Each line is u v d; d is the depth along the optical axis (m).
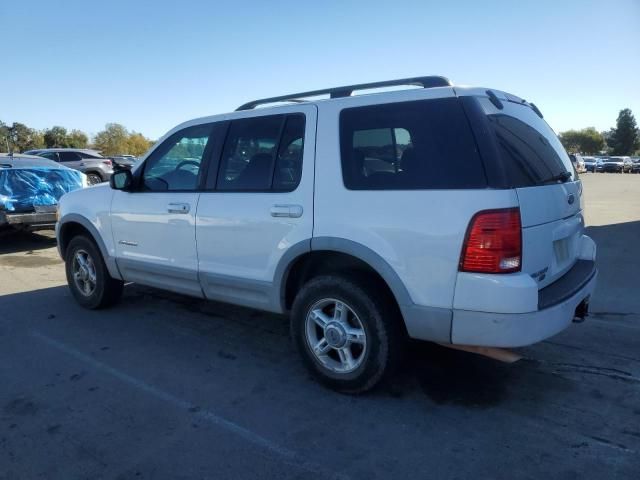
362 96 3.45
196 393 3.58
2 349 4.40
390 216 3.16
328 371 3.56
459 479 2.64
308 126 3.64
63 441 3.00
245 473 2.70
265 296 3.88
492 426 3.12
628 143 100.00
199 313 5.33
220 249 4.07
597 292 6.01
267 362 4.11
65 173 9.52
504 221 2.84
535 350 4.29
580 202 3.88
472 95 3.10
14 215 8.71
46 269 7.62
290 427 3.14
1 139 93.94
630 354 4.21
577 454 2.83
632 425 3.12
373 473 2.69
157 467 2.76
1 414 3.31
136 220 4.71
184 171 4.43
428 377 3.79
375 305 3.29
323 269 3.78
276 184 3.76
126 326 4.96
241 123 4.09
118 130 99.44
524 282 2.85
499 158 2.92
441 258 2.99
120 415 3.29
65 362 4.12
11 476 2.69
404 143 3.19
